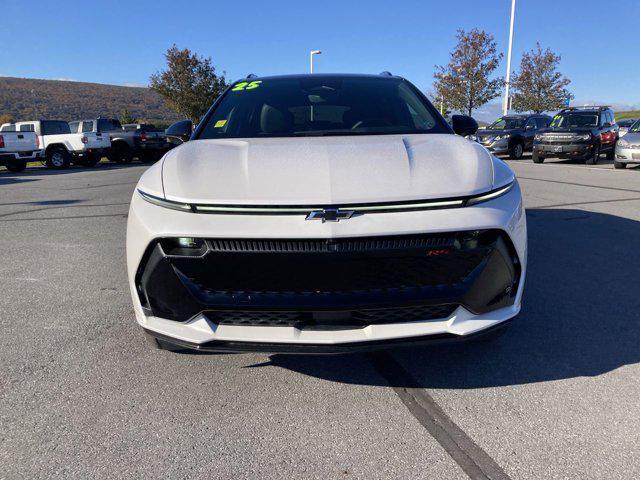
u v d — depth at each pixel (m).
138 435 2.21
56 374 2.75
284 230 2.18
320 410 2.39
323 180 2.34
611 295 3.79
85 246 5.66
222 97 3.80
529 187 9.73
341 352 2.25
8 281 4.42
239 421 2.31
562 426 2.22
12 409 2.41
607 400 2.41
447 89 28.91
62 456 2.07
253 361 2.90
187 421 2.31
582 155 15.65
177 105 34.72
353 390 2.56
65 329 3.36
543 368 2.73
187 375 2.74
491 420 2.28
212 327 2.29
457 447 2.09
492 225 2.27
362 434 2.19
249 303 2.24
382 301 2.22
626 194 8.70
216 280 2.26
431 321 2.29
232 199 2.27
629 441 2.11
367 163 2.47
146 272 2.35
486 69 27.94
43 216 7.62
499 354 2.90
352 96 3.67
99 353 3.00
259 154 2.63
